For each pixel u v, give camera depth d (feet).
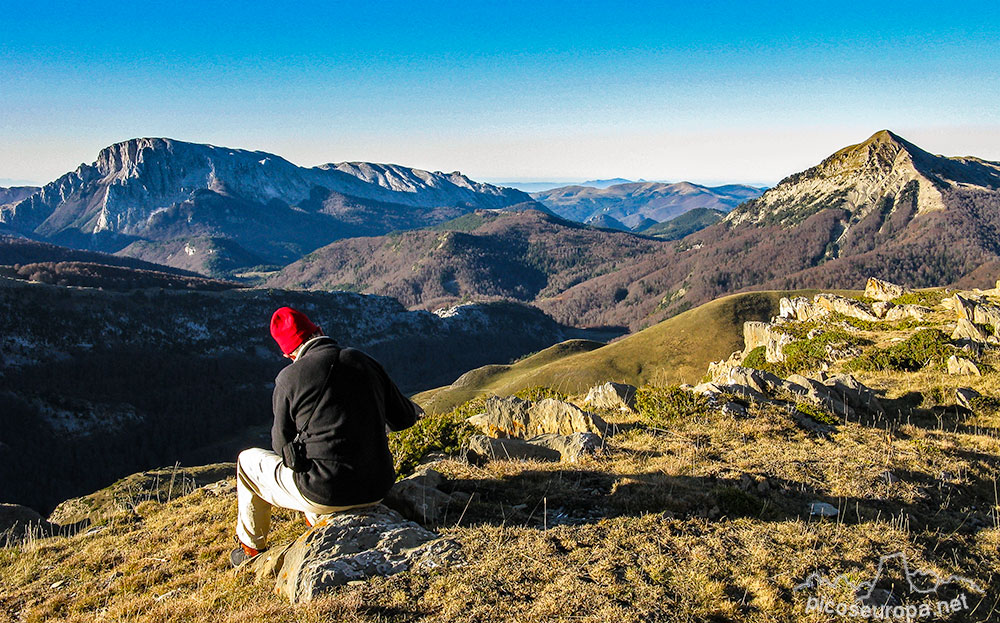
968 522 22.89
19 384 468.75
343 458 16.24
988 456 31.81
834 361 68.03
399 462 30.48
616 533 18.88
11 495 382.63
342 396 16.10
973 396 43.98
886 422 40.32
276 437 16.71
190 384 563.48
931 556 19.11
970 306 63.98
